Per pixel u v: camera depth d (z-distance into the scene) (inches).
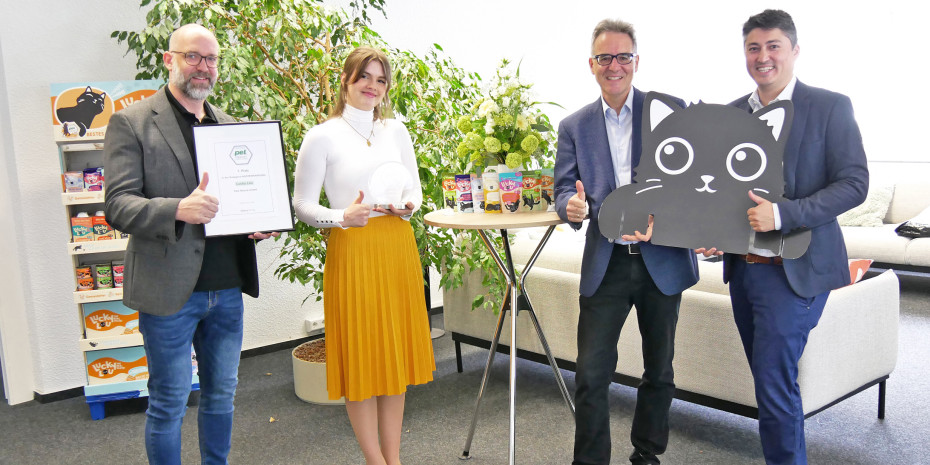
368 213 84.7
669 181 80.7
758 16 79.3
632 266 86.9
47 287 137.5
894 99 246.4
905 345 153.3
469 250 138.0
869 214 220.5
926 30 237.5
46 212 136.1
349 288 89.1
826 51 257.8
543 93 229.0
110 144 79.5
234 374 88.9
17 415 132.3
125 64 143.1
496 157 101.7
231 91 116.0
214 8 118.7
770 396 81.8
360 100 90.1
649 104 81.0
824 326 97.9
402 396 96.0
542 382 140.0
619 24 84.9
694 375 108.4
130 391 129.4
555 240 144.1
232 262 85.9
